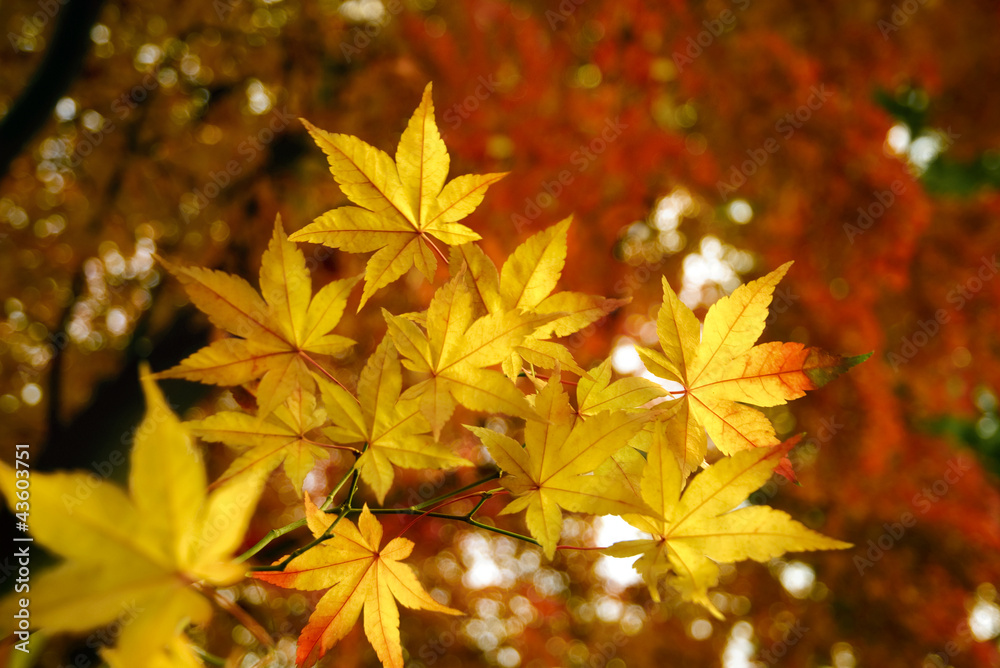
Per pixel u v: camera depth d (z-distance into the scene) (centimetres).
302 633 103
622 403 120
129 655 62
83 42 423
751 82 548
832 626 760
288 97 497
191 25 523
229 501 74
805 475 726
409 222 122
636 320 689
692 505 111
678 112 600
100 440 386
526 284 121
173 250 543
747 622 796
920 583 720
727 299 127
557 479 107
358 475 108
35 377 651
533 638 728
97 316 614
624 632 809
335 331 496
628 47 504
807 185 586
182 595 67
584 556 777
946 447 704
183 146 541
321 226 117
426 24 518
